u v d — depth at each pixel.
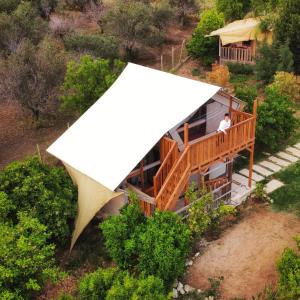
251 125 17.45
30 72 24.23
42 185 15.77
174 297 13.86
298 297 12.68
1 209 14.55
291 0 27.30
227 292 13.94
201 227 15.52
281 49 27.02
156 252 13.12
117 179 15.21
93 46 30.44
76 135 18.08
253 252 15.50
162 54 35.47
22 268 12.27
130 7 34.50
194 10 42.22
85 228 17.41
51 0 38.66
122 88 19.12
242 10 36.59
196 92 16.62
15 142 23.86
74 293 14.45
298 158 21.25
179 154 15.96
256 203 18.12
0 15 30.22
